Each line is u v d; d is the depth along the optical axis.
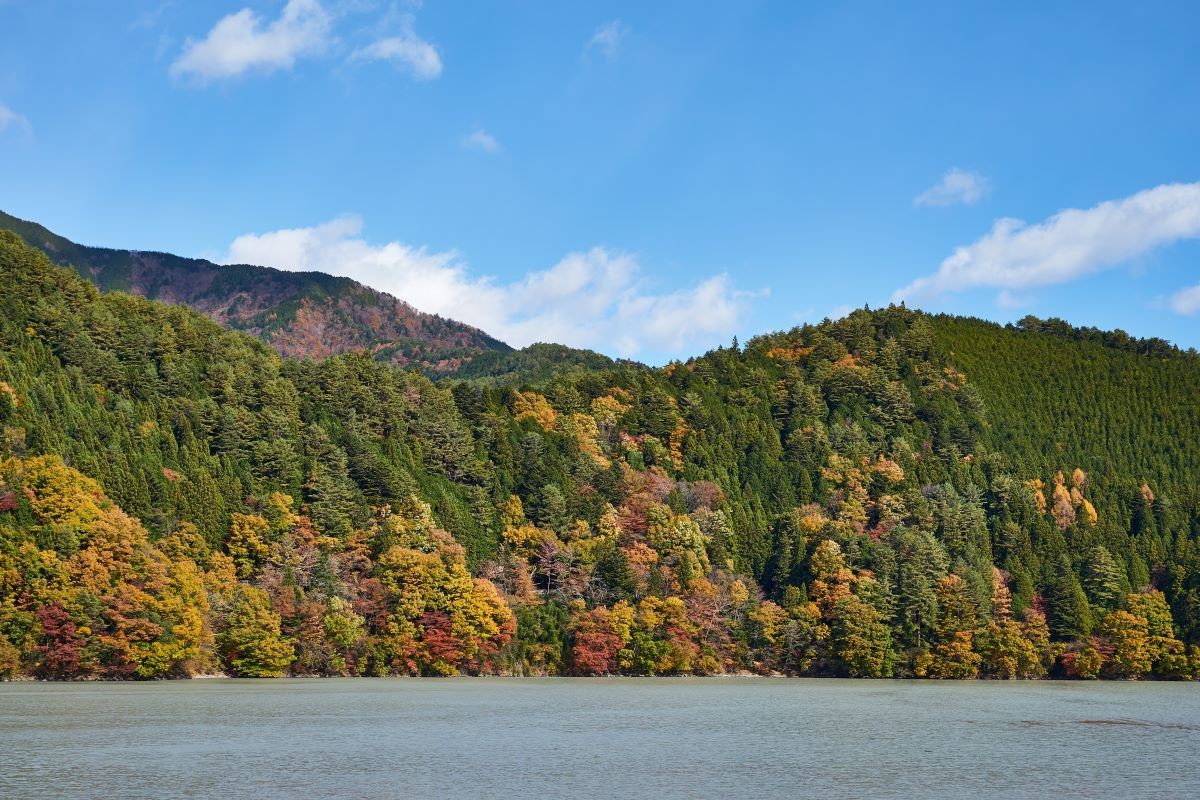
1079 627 188.25
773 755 79.44
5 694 116.75
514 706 113.12
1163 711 117.31
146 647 137.12
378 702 114.50
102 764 71.19
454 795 63.28
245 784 65.31
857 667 178.25
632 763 75.00
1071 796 65.44
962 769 74.31
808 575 194.62
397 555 166.38
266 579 159.50
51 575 134.25
